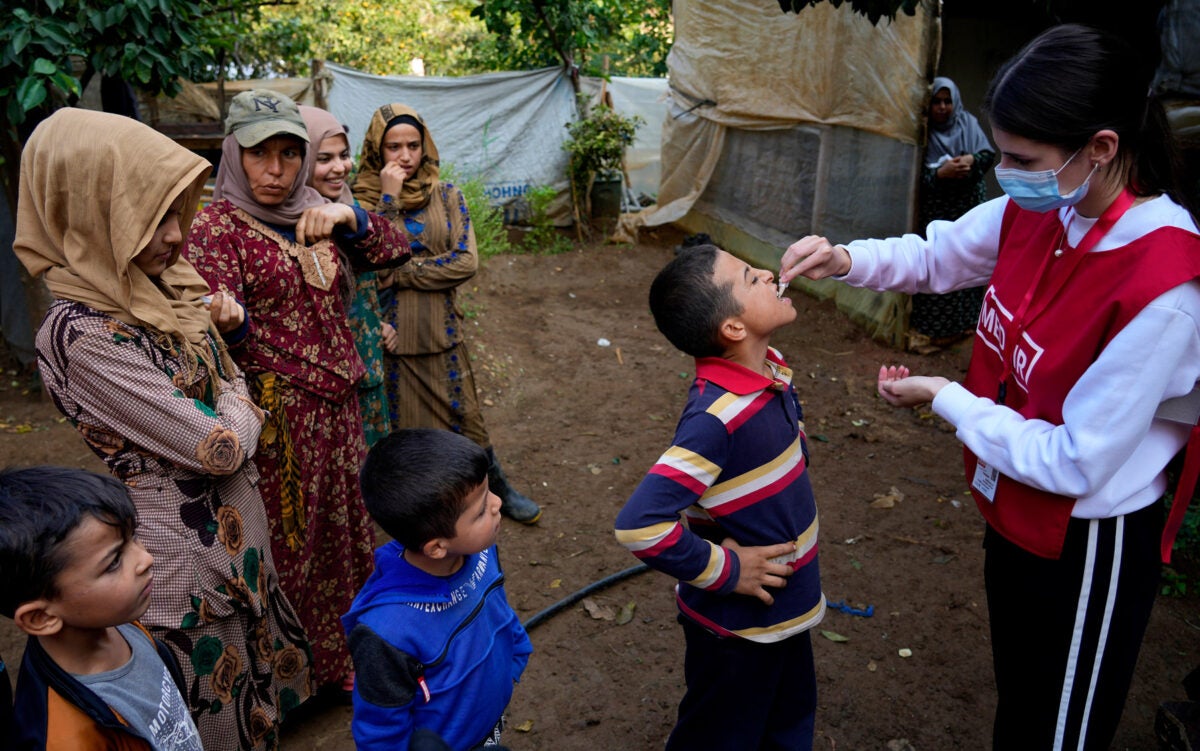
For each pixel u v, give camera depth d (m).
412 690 1.74
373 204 3.75
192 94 7.91
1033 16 8.53
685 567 1.90
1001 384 1.99
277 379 2.64
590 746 2.87
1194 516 3.84
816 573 2.17
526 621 3.47
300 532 2.72
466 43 15.84
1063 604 1.90
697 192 9.51
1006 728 2.14
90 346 2.00
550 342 6.64
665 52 13.79
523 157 10.05
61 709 1.49
